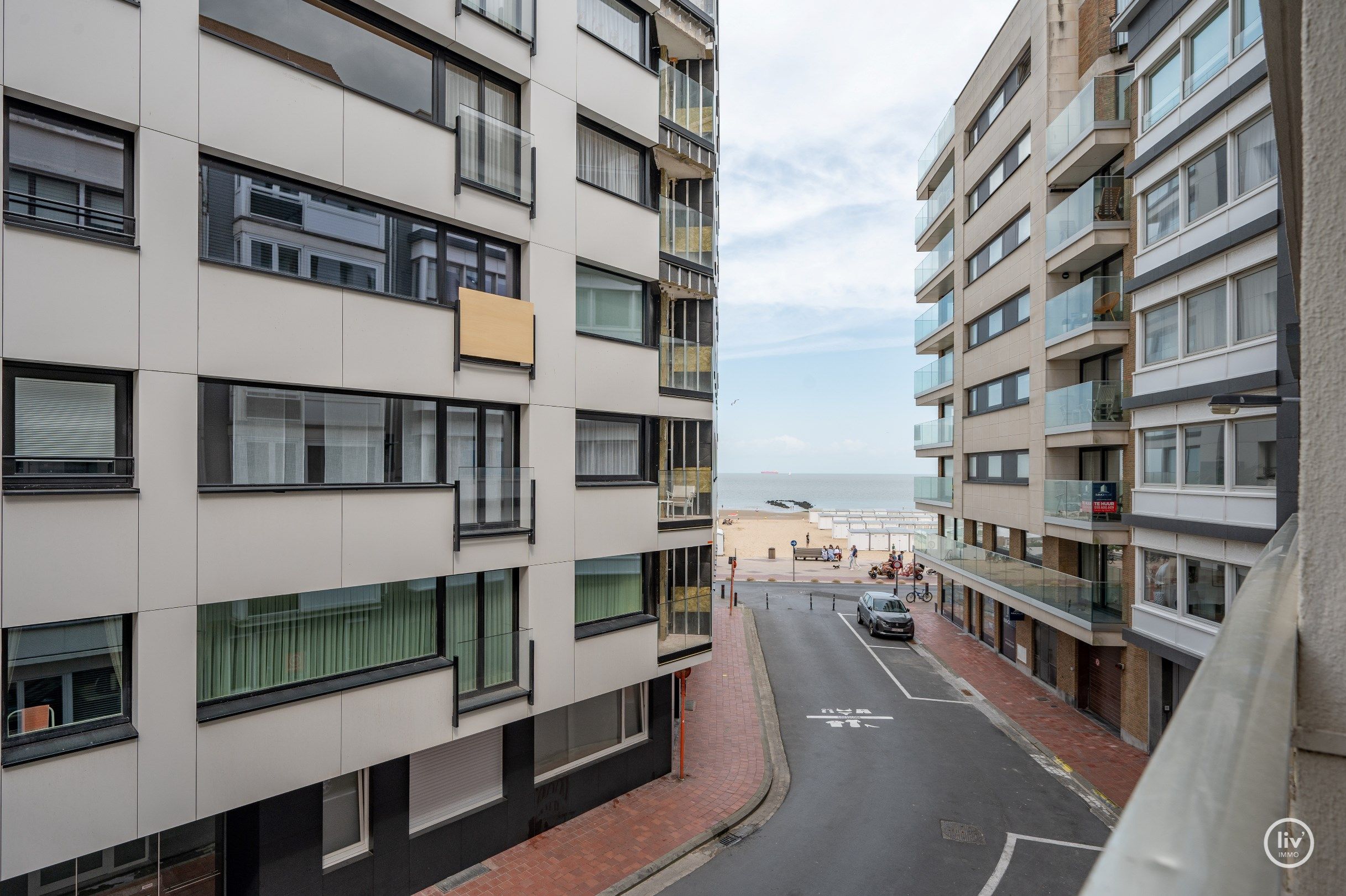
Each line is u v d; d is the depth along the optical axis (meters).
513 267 12.49
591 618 13.81
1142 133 16.44
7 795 7.44
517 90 12.58
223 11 9.23
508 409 12.42
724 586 42.62
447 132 11.25
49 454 7.92
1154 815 0.79
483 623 12.00
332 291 9.98
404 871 10.98
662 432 16.39
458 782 11.91
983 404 26.98
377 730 10.26
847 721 19.08
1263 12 2.53
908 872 11.73
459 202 11.41
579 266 13.66
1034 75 22.19
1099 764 16.19
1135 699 17.16
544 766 13.31
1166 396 15.37
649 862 11.93
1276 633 1.46
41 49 7.74
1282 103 2.75
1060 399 19.97
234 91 9.06
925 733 18.23
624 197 14.08
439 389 11.14
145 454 8.36
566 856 12.12
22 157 7.79
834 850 12.44
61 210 7.99
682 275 16.39
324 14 10.18
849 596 39.47
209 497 8.83
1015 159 23.89
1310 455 1.49
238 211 9.30
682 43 17.00
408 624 11.02
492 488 11.92
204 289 8.84
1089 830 13.21
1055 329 20.50
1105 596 18.92
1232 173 13.59
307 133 9.71
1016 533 24.36
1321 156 1.51
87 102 8.00
